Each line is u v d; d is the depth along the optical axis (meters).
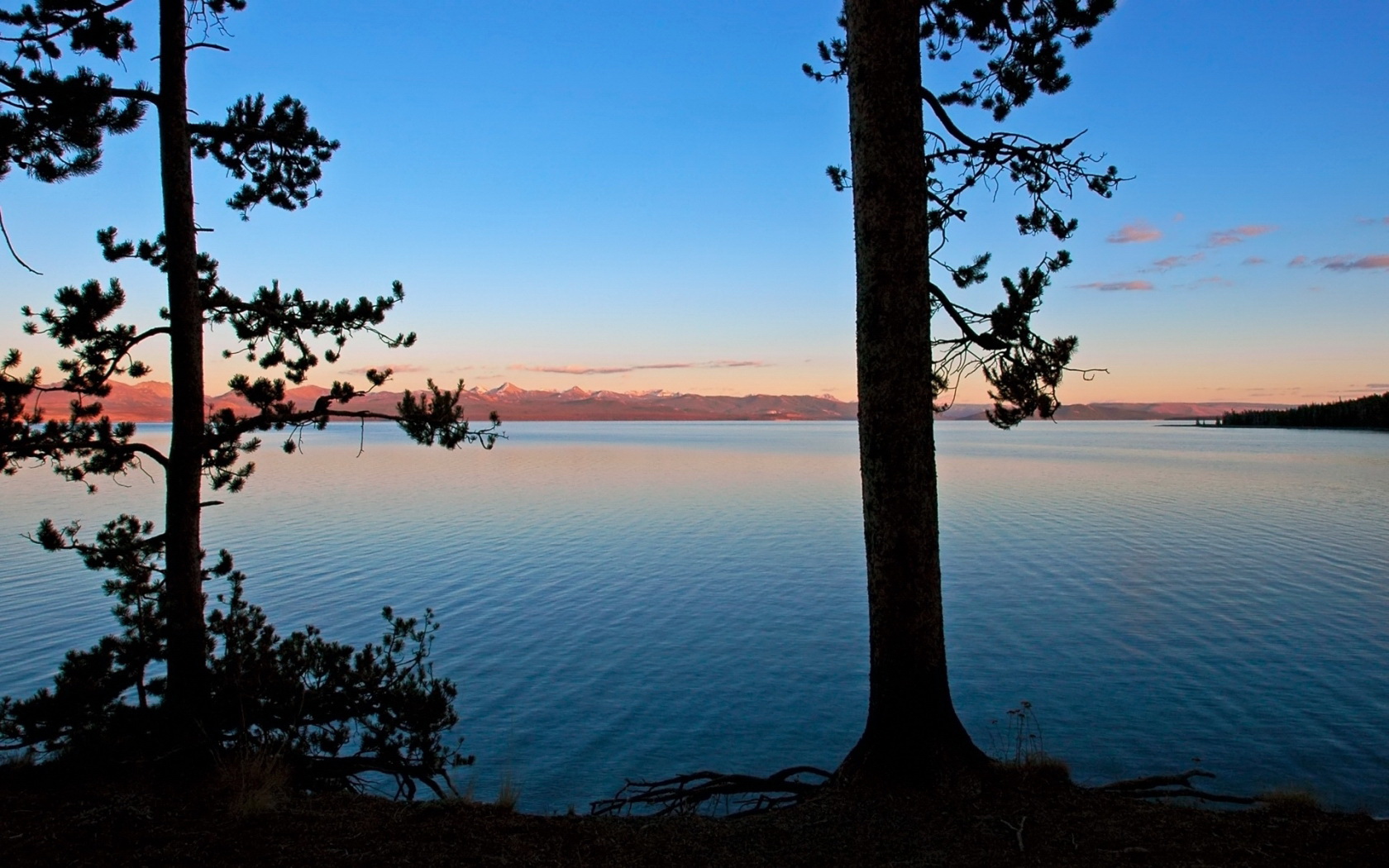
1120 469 106.06
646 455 159.62
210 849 4.61
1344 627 24.27
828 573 34.72
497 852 4.62
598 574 34.66
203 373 7.05
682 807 6.58
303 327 7.93
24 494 70.88
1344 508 58.53
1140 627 24.53
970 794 5.34
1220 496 67.69
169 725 6.64
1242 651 21.72
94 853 4.52
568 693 19.36
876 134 5.80
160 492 73.06
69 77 6.22
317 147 8.66
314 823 5.10
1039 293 6.71
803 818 5.17
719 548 41.78
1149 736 15.87
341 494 75.19
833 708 18.33
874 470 5.85
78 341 6.62
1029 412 7.08
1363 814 5.11
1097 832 4.73
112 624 24.41
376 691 8.07
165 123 6.84
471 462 137.00
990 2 7.43
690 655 22.61
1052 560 36.44
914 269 5.78
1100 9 7.24
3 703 6.75
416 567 36.16
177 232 6.88
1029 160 7.36
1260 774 13.98
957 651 22.00
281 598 29.69
